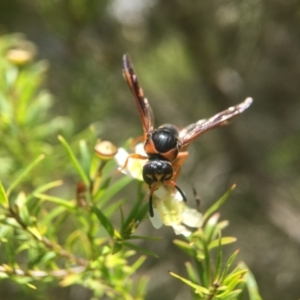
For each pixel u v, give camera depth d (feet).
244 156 0.90
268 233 0.93
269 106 0.99
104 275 0.53
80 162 0.61
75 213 0.52
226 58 0.82
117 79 0.76
